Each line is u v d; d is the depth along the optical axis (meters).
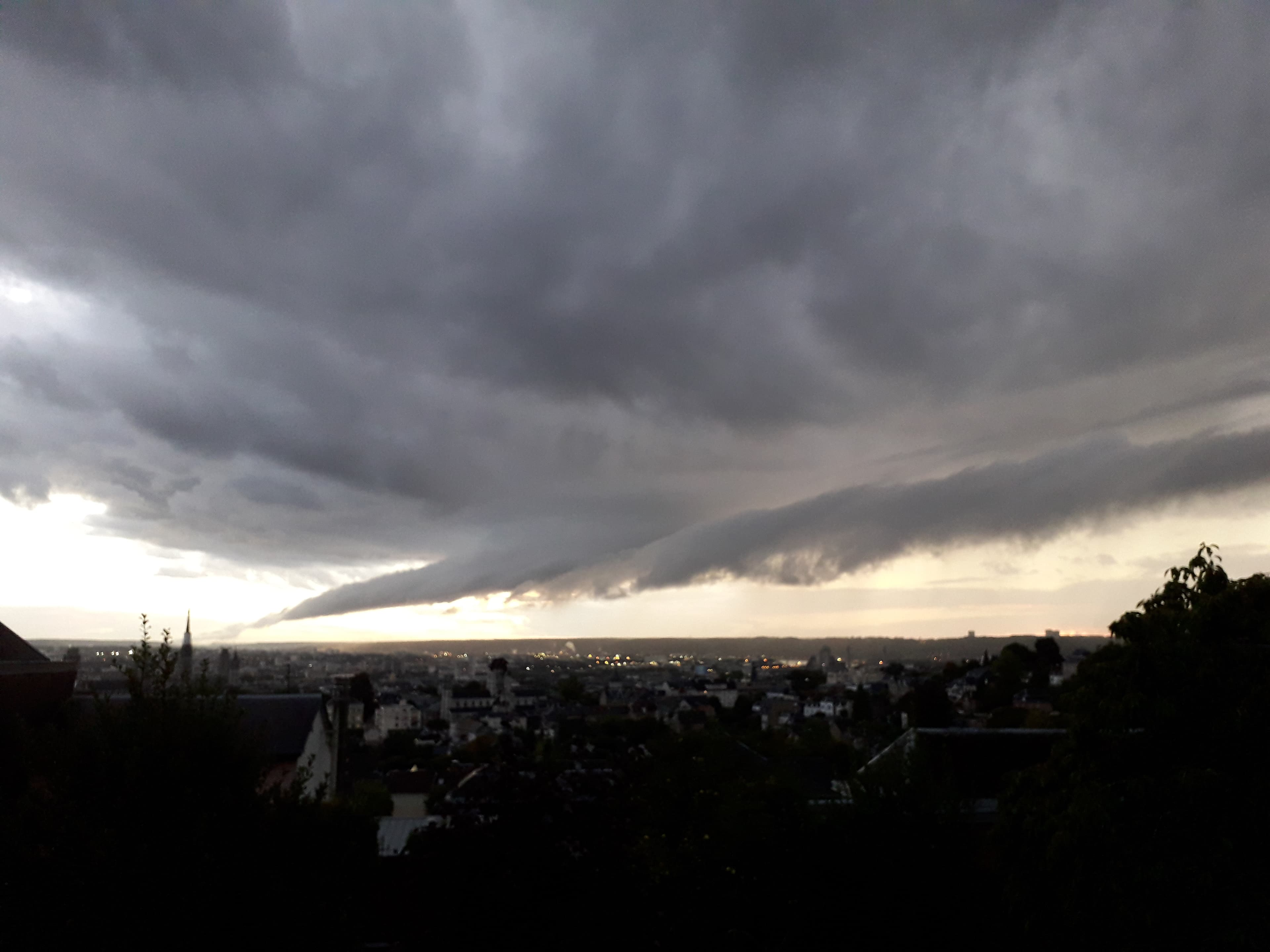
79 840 13.97
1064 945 17.47
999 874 19.09
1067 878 17.23
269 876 14.73
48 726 15.62
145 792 14.70
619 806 17.33
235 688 18.45
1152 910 15.52
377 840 20.28
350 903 17.05
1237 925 14.52
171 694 16.39
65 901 13.42
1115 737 17.70
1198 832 15.66
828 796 22.08
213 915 13.84
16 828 13.90
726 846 20.39
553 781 16.86
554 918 15.59
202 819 14.35
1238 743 16.27
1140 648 17.69
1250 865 15.14
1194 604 18.41
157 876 13.72
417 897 17.28
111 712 15.73
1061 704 20.23
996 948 18.14
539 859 15.85
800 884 18.66
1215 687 16.88
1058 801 17.97
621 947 16.20
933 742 39.78
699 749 28.50
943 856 18.39
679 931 18.27
